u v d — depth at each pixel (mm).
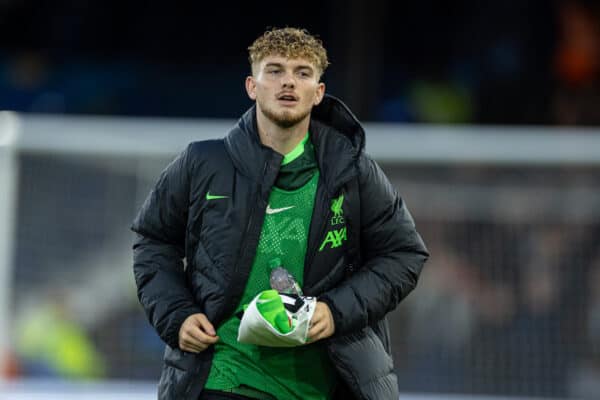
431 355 19297
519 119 35312
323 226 10336
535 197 19547
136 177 19953
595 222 19438
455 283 19391
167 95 37250
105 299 19688
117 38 37875
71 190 19875
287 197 10367
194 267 10570
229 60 37938
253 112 10547
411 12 37000
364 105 34094
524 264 19469
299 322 9703
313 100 10328
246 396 10336
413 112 35844
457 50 36812
